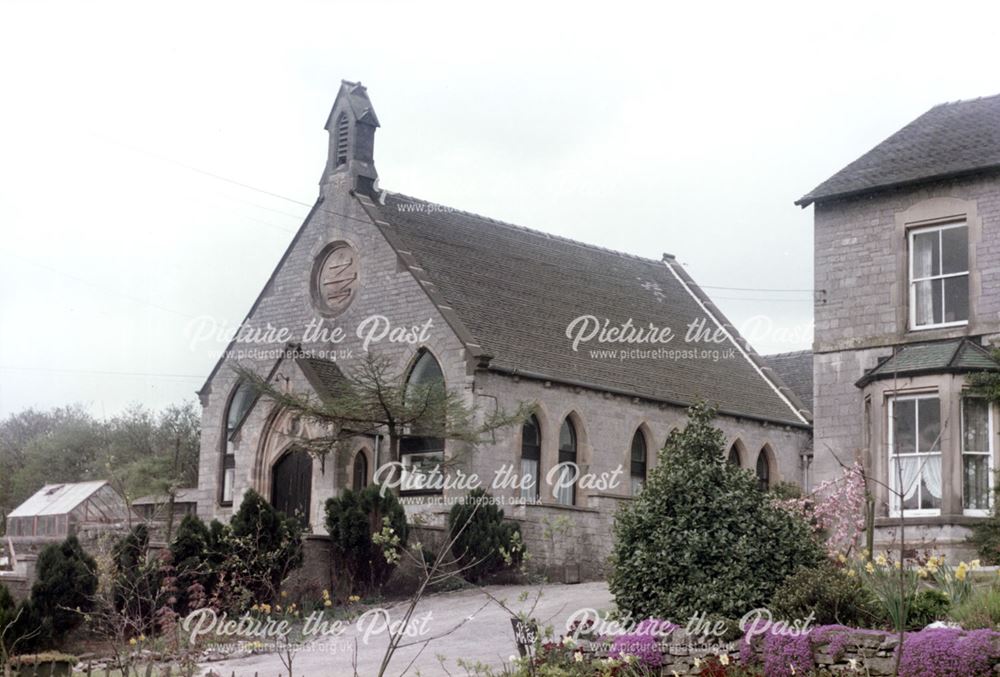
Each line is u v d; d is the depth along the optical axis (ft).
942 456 81.30
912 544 77.87
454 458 111.24
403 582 103.76
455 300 125.59
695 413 70.08
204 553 90.43
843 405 89.30
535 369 123.13
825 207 92.22
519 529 109.40
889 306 88.12
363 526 101.55
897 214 88.58
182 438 203.00
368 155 137.08
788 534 64.23
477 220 144.36
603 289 148.05
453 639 78.43
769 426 146.92
